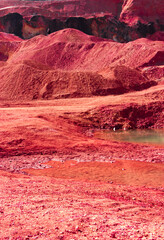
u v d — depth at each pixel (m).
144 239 4.82
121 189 12.77
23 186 11.17
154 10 168.38
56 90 65.50
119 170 18.58
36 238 4.79
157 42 116.81
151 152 24.31
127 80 70.44
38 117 37.31
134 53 107.88
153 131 37.16
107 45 122.81
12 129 29.14
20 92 67.25
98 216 6.63
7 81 72.50
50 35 148.25
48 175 17.16
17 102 56.88
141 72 82.62
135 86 69.12
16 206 7.45
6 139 25.75
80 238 4.86
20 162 20.34
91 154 23.25
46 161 21.00
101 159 21.67
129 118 41.38
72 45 131.25
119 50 115.62
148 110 42.31
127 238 4.91
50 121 36.28
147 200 10.92
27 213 6.69
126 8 174.88
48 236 4.94
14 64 82.50
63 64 123.06
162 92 52.09
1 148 23.33
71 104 50.84
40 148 24.41
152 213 8.59
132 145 27.34
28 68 74.31
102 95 63.12
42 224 5.70
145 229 5.68
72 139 28.53
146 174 17.59
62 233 5.12
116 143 28.12
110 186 13.47
